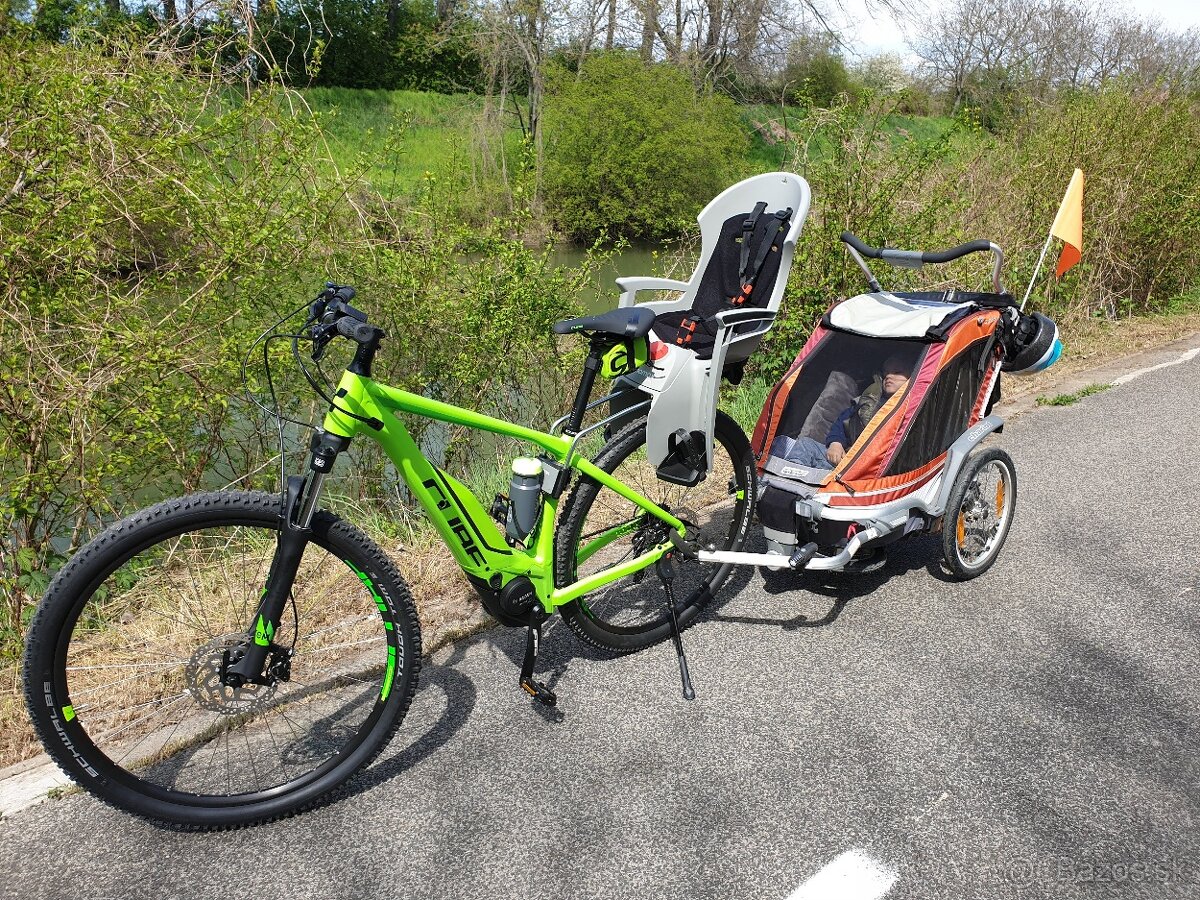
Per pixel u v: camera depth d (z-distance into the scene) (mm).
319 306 2322
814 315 6469
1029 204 8383
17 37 4219
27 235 3891
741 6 24188
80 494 4121
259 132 4895
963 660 3197
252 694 2424
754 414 6078
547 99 21844
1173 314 9445
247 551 2918
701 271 3758
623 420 3104
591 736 2799
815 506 3209
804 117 6695
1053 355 3926
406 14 29547
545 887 2217
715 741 2766
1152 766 2633
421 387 5625
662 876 2244
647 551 3199
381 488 5262
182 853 2332
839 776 2598
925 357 3369
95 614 2746
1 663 3467
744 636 3375
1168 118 9094
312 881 2244
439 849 2344
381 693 2553
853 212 6352
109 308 4059
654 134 20766
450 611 3492
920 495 3447
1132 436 5559
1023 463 5141
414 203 5809
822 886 2207
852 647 3289
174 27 4805
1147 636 3344
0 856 2316
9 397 3650
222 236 4590
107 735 2689
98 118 4328
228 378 4531
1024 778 2582
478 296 5758
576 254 20531
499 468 5297
